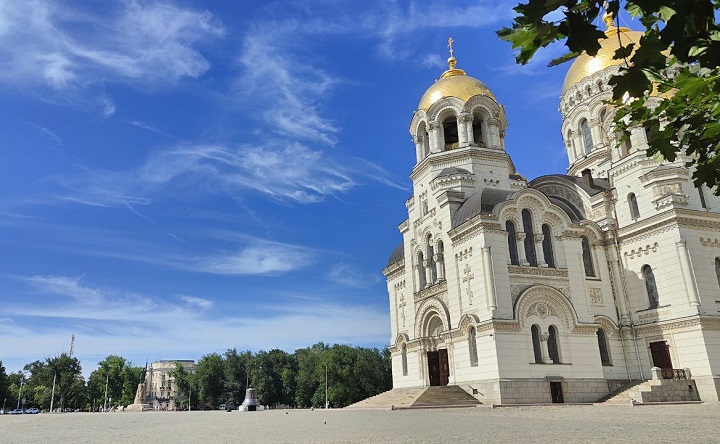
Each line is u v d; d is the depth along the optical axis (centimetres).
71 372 15050
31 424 3228
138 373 16862
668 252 4522
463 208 4850
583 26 569
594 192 5303
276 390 13462
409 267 5634
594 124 5959
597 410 3225
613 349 4691
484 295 4356
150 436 1983
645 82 616
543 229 4766
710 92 811
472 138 5391
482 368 4300
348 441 1566
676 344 4378
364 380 11869
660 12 570
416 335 5328
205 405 14675
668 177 4659
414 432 1873
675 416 2469
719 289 4419
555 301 4531
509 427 2008
